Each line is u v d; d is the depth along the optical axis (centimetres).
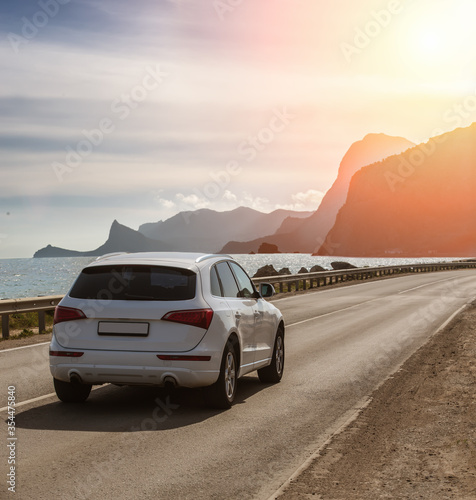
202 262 808
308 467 556
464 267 7844
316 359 1214
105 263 790
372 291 3381
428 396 879
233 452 601
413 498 480
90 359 745
